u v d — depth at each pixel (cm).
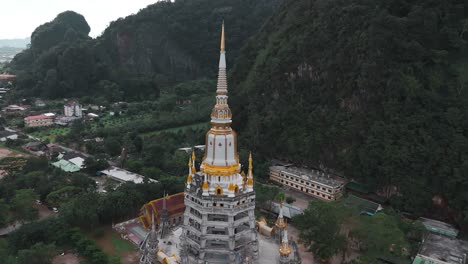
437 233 10912
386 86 14512
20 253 8325
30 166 14950
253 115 19125
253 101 19700
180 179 13262
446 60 14438
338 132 15388
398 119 13800
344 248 9300
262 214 12081
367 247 9519
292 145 16725
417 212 12438
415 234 10375
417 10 15012
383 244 8856
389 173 13200
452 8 15362
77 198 11300
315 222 9606
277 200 13000
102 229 11056
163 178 13350
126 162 16662
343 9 17225
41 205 12862
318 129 16175
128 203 11562
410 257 9612
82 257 9650
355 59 15875
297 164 17012
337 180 15000
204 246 7262
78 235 10125
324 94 17000
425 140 12912
